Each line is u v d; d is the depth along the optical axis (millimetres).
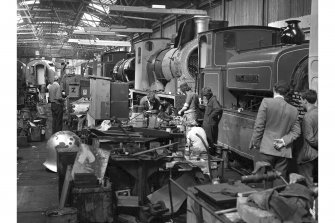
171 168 4809
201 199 3223
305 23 8609
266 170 3158
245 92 7340
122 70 15898
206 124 7016
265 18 11609
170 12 13492
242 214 2723
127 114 8898
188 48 9828
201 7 16844
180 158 5164
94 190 4230
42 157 8117
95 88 8625
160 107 9430
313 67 4707
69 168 4797
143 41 13602
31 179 6469
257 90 6137
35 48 39375
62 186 5082
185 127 6926
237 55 7293
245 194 2982
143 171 4703
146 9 13344
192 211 3453
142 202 4680
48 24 28750
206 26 10594
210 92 7090
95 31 19500
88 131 6879
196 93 8742
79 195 4195
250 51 7125
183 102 9570
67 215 3912
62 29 30969
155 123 7484
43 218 4645
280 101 4730
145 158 4656
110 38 30641
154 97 9461
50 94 10391
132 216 4402
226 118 7125
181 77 9797
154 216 4320
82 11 22625
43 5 22891
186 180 4703
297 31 6352
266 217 2531
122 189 4930
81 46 36594
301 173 4852
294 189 2756
